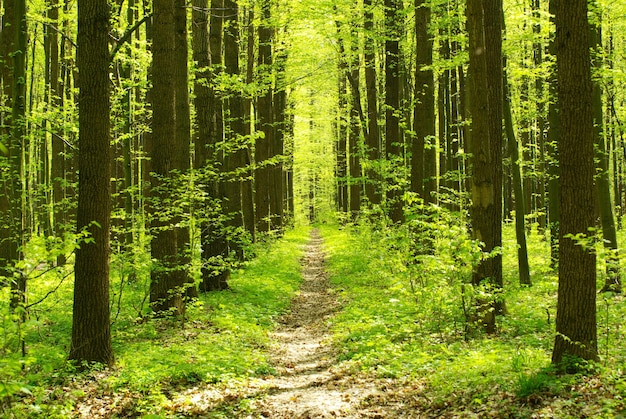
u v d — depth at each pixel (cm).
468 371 783
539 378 680
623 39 2391
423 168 1719
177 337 1123
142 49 1750
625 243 2097
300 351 1184
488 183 1085
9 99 1249
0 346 677
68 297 1502
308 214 6969
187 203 1208
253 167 1772
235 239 1869
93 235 874
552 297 1336
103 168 878
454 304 1071
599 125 1402
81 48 864
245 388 861
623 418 545
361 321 1280
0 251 1107
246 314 1434
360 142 2347
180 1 1415
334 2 1819
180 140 1423
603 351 827
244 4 1864
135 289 1612
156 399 750
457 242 986
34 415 624
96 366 860
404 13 1811
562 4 706
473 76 1070
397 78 2000
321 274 2400
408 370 877
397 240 1285
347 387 861
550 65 1546
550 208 1627
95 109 866
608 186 1380
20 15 1064
